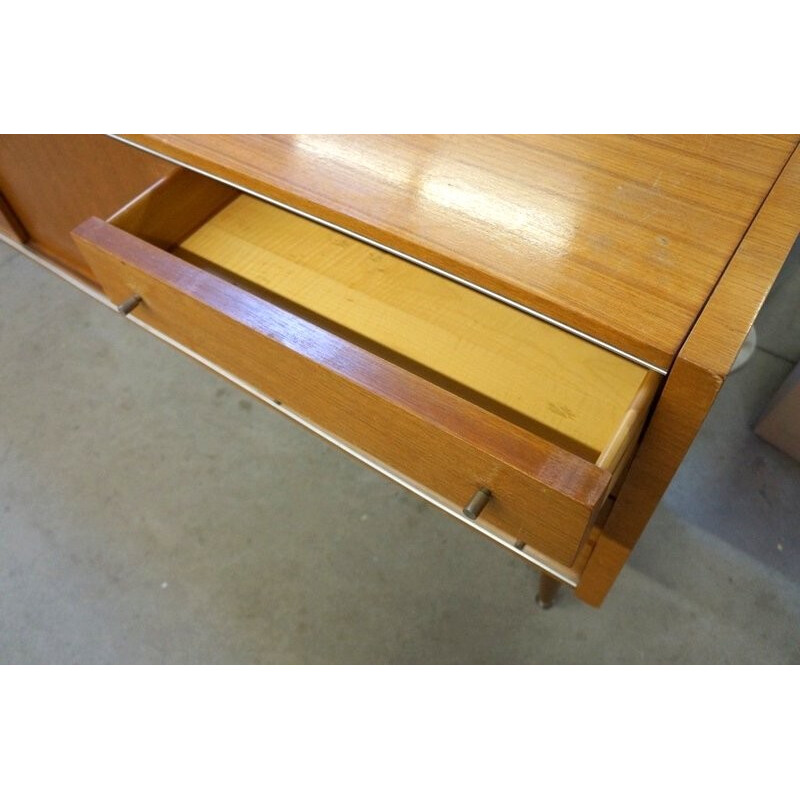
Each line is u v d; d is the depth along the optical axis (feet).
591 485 1.20
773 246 1.38
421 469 1.55
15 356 3.83
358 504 3.19
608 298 1.34
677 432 1.42
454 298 1.98
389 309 1.96
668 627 2.77
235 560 3.07
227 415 3.53
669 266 1.38
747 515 3.03
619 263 1.39
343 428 1.66
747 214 1.45
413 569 3.00
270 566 3.04
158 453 3.42
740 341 1.24
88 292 3.34
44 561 3.10
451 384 1.78
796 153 1.57
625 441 1.29
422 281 2.03
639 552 2.95
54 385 3.70
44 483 3.34
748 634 2.73
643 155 1.60
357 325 1.93
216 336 1.71
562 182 1.56
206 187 2.14
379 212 1.54
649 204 1.49
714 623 2.77
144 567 3.07
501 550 3.02
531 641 2.78
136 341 3.85
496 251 1.44
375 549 3.06
